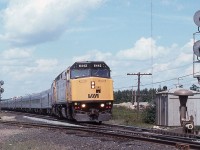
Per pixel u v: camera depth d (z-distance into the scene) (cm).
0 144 1844
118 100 15362
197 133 2212
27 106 7338
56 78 4256
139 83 6134
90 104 3247
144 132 2348
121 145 1605
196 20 1756
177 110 3181
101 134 2097
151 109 4116
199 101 3234
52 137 2075
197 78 1742
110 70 3344
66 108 3612
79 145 1673
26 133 2419
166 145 1546
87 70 3291
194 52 1716
